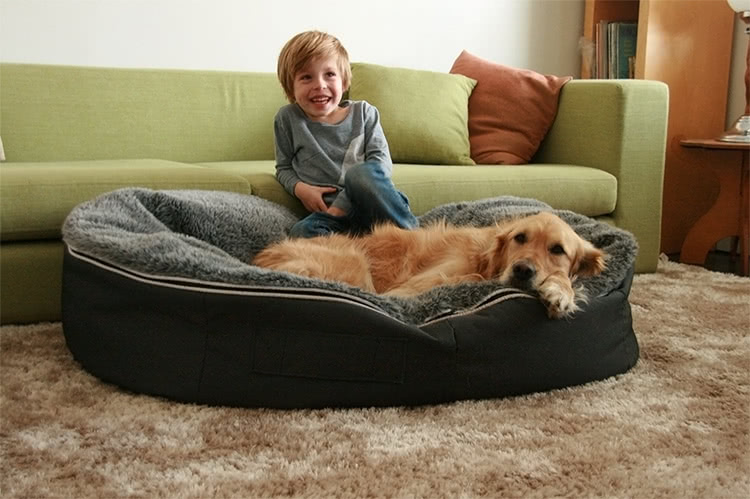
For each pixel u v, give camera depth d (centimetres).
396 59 377
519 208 232
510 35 405
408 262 202
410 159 312
